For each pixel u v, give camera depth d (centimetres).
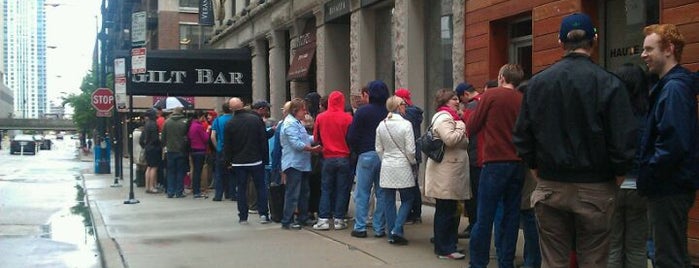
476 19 1024
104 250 823
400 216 795
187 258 771
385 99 848
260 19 2109
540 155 407
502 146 588
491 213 604
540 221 421
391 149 781
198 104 3744
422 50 1234
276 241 862
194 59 1916
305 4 1695
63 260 824
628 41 793
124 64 1642
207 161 1498
